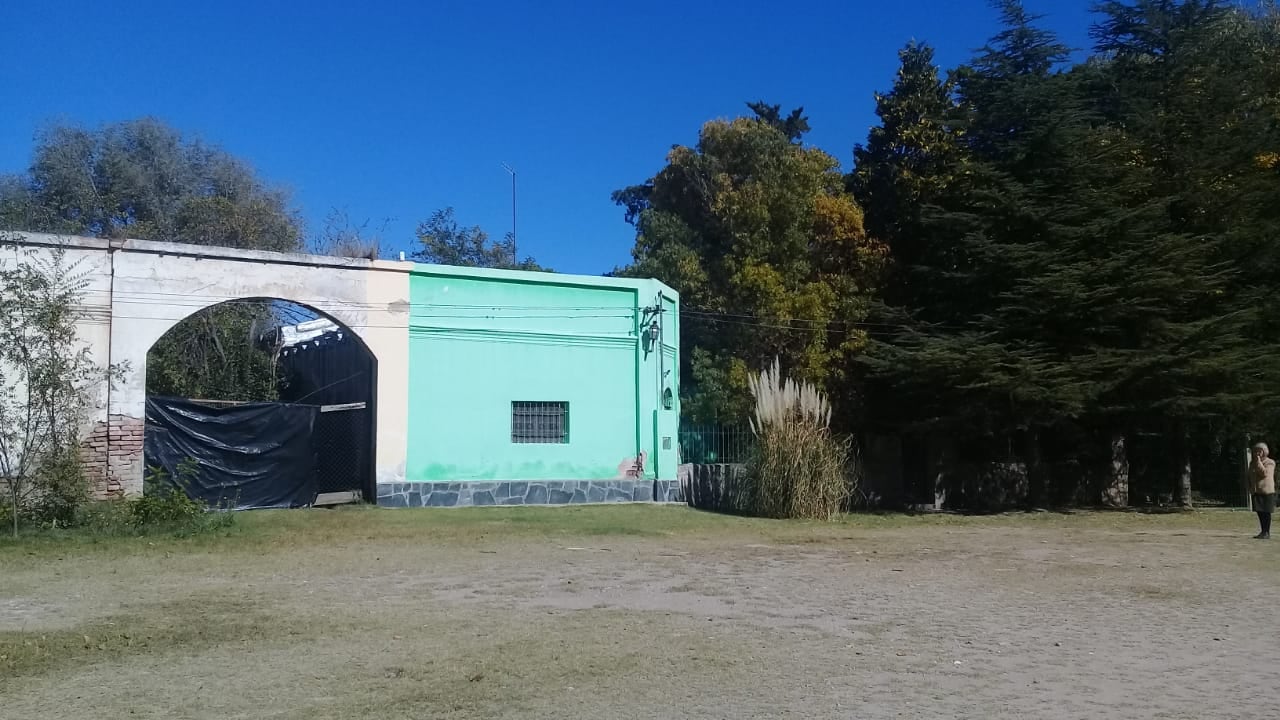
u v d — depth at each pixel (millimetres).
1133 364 24969
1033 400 25250
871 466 30141
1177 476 29625
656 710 6652
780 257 30406
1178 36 28609
